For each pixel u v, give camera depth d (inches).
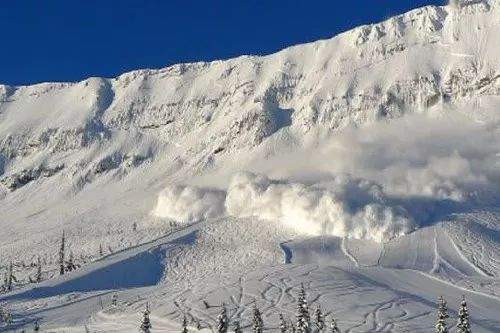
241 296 6702.8
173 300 6924.2
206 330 5826.8
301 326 4675.2
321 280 7081.7
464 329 4097.0
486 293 6875.0
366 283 7003.0
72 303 7480.3
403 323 5723.4
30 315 7116.1
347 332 5531.5
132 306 7012.8
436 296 6756.9
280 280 7145.7
